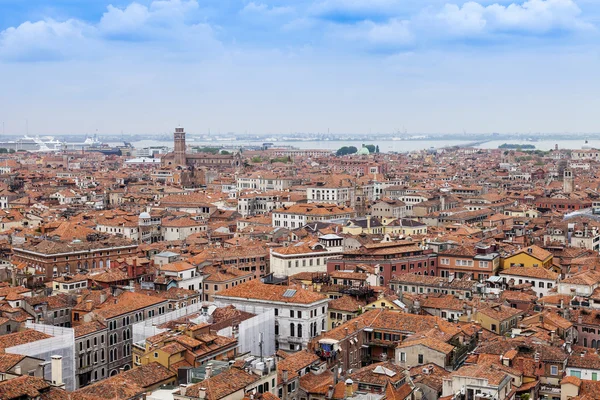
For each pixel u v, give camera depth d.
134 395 144.38
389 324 198.88
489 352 170.38
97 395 142.75
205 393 135.75
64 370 183.75
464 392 144.00
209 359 168.12
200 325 180.25
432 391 155.12
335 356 181.38
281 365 164.25
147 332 192.50
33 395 128.25
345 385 151.25
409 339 181.12
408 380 157.75
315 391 157.50
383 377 154.50
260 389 147.50
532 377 160.00
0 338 176.62
